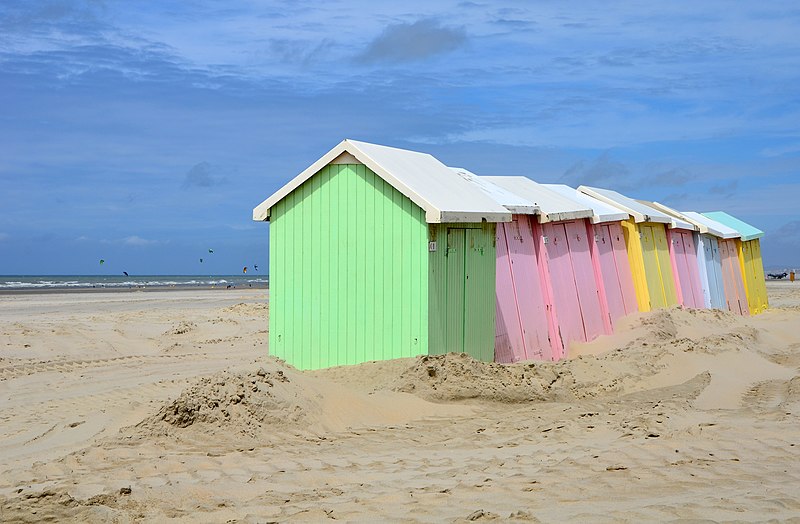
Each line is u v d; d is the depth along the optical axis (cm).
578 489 718
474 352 1452
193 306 3603
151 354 1938
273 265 1442
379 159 1388
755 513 625
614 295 2141
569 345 1842
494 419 1101
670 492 705
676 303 2584
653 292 2403
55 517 666
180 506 708
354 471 821
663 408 1166
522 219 1730
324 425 1039
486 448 928
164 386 1390
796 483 728
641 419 1054
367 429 1042
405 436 1002
